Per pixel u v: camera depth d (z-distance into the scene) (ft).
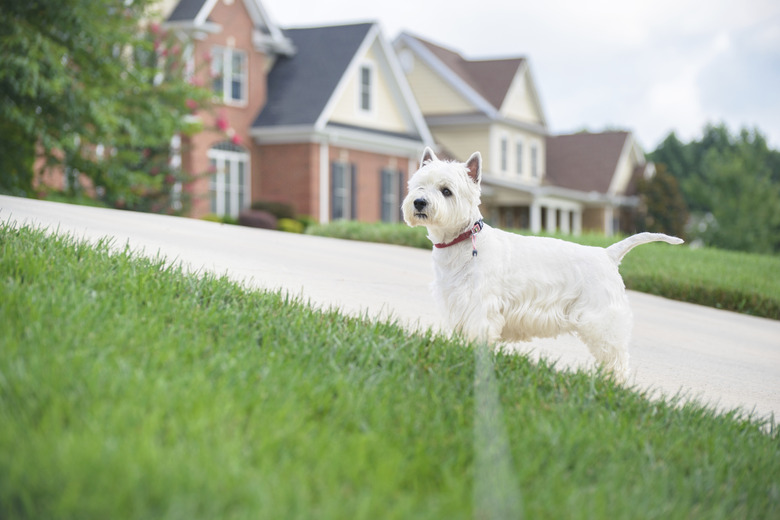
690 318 30.17
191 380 10.48
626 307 17.01
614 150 144.36
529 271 16.72
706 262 44.01
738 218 135.64
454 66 121.39
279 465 8.65
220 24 81.20
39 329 11.27
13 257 14.79
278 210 78.74
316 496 8.26
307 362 12.79
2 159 52.31
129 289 14.56
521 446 10.50
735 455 12.58
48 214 28.22
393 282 26.17
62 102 49.80
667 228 145.59
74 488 7.28
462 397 12.54
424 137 99.96
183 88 60.08
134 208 64.34
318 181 84.53
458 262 16.44
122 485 7.48
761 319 33.35
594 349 16.85
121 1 53.57
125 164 63.77
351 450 9.28
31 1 47.85
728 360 22.66
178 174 67.21
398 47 121.08
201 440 8.75
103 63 51.52
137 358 11.27
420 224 16.37
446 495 8.67
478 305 16.20
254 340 13.30
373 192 92.79
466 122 115.85
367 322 16.70
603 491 9.55
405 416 11.09
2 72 45.19
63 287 13.53
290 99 86.43
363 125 92.63
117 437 8.39
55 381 9.52
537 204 113.09
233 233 33.50
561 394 13.98
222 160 82.23
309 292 21.50
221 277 17.51
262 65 86.53
